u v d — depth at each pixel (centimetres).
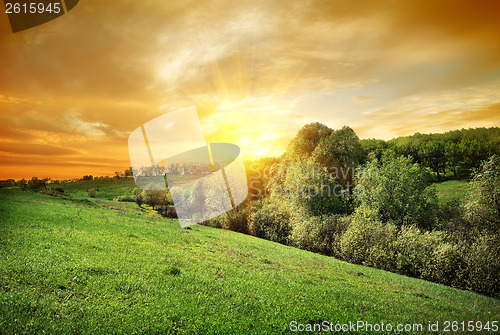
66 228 2155
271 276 1717
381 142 5878
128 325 880
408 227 3544
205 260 1886
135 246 1953
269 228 4759
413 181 4338
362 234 3391
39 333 776
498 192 3406
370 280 2125
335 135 5047
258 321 1034
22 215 2442
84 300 998
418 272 2862
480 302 1902
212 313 1044
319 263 2558
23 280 1069
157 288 1217
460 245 2878
